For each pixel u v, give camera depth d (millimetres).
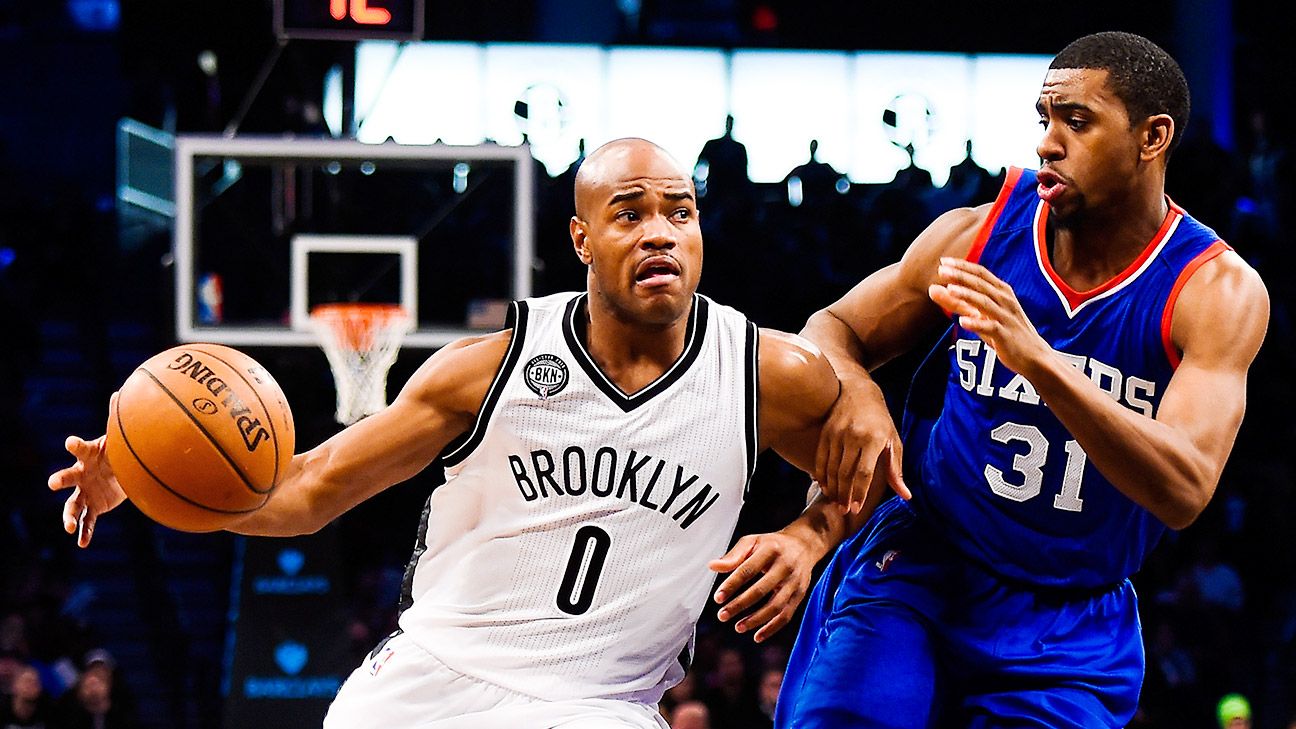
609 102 14828
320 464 2824
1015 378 2848
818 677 2916
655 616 2771
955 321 2943
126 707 8312
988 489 2926
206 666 10914
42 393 12750
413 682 2793
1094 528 2885
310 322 7746
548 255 12672
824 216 12773
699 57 14836
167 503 2719
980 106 14867
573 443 2713
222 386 2725
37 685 8148
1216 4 14344
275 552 7410
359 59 14633
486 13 14766
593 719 2711
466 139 14688
